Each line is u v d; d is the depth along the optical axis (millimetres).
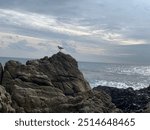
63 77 44844
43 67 44750
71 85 44125
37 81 39531
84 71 142875
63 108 35312
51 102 36156
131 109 48500
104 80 104438
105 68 198250
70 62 47344
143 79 122938
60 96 38094
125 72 164125
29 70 41281
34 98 35406
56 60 46906
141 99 53094
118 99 54812
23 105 34781
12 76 40250
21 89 36000
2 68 41562
